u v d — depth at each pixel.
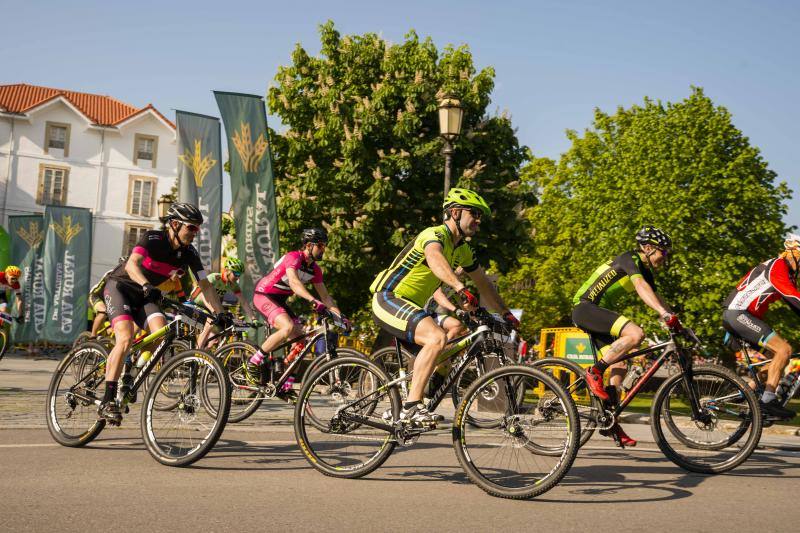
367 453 4.42
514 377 4.11
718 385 5.17
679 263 23.20
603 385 5.35
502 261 16.25
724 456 5.10
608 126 30.64
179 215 5.24
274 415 7.47
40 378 11.90
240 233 12.37
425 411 4.26
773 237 23.94
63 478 4.05
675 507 3.88
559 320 31.80
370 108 15.80
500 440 4.12
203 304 8.57
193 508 3.50
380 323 4.58
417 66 16.64
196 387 4.57
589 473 4.81
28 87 37.91
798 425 9.48
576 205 29.08
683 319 22.86
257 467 4.61
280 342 6.83
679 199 23.77
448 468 4.78
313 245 7.09
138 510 3.42
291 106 16.81
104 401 5.01
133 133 37.06
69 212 19.97
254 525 3.24
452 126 10.53
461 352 4.58
